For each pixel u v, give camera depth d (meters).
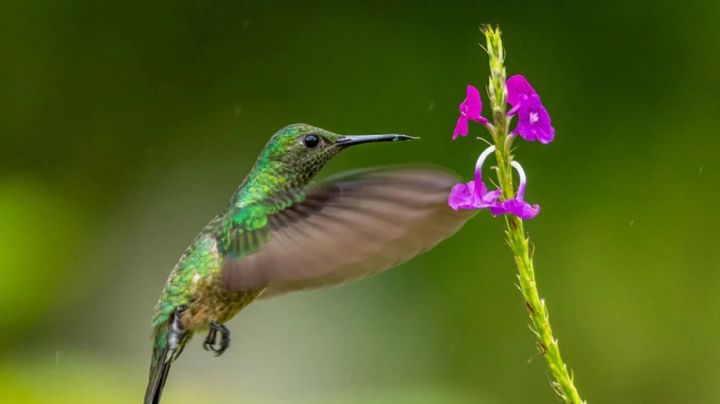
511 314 12.81
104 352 13.12
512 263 12.91
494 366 12.72
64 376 9.54
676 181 13.55
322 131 6.05
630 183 13.61
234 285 5.52
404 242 5.57
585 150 13.87
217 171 14.62
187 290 6.09
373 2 14.73
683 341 12.74
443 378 12.80
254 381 13.00
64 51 14.76
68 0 14.76
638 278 13.07
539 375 12.55
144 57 14.91
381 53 14.52
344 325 13.19
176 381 9.95
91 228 14.02
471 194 4.47
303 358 13.07
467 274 13.00
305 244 5.46
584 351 12.84
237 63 14.90
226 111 14.81
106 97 14.81
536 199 13.52
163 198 14.53
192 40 14.95
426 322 13.02
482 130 13.87
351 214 5.41
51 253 13.02
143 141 14.78
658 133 13.84
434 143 14.01
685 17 14.03
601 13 14.20
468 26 14.39
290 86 14.73
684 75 14.01
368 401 10.33
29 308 12.19
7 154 14.44
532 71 14.18
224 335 6.13
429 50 14.41
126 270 13.96
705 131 13.75
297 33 14.84
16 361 10.15
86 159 14.64
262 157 6.00
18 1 14.62
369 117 14.34
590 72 14.12
